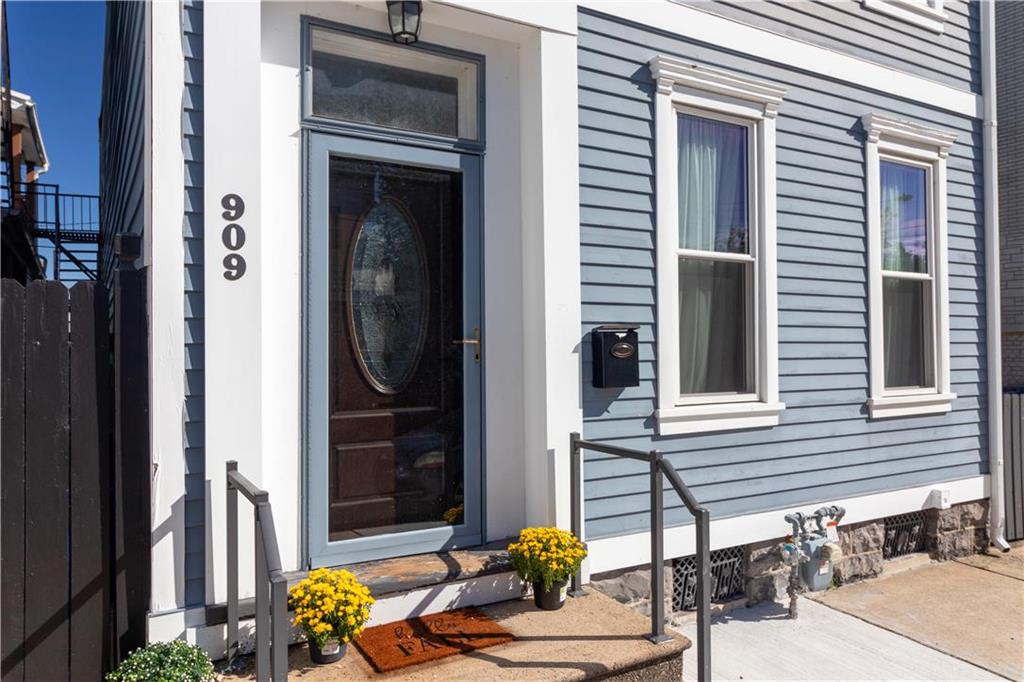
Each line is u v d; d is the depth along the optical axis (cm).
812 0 486
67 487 276
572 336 366
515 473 372
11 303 270
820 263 477
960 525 555
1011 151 779
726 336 445
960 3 582
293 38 316
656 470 303
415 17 327
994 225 584
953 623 413
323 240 322
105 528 281
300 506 312
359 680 258
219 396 278
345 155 331
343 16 327
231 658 268
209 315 277
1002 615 426
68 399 278
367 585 301
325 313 321
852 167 499
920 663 358
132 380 285
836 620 416
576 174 371
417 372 352
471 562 332
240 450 280
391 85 349
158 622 264
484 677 261
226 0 284
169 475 271
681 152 427
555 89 366
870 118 501
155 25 273
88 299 283
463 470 358
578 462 361
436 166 354
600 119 388
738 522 427
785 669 349
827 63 488
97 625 278
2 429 267
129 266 295
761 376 444
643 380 397
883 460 507
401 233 350
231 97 283
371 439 338
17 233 861
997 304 583
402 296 349
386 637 293
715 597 432
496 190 371
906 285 549
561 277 365
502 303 371
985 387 582
